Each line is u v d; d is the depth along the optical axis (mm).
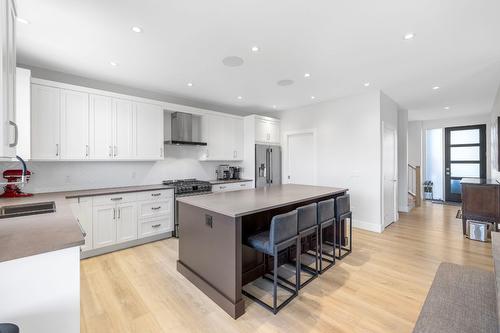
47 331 1205
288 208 2971
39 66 3064
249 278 2506
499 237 1711
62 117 3045
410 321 1881
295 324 1857
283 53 2719
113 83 3715
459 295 1429
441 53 2715
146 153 3811
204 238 2303
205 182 4453
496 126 4258
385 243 3602
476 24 2145
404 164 5777
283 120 5680
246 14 2006
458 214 5410
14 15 1265
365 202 4305
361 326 1828
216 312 2002
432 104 5176
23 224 1533
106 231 3182
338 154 4660
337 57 2818
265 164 5348
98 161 3627
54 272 1216
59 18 2055
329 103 4793
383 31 2262
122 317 1936
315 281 2490
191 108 4406
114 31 2266
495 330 1130
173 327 1825
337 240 3479
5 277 1110
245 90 4105
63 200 2549
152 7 1914
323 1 1839
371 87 3949
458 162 6938
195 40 2430
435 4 1875
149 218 3594
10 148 1154
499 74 3359
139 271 2707
